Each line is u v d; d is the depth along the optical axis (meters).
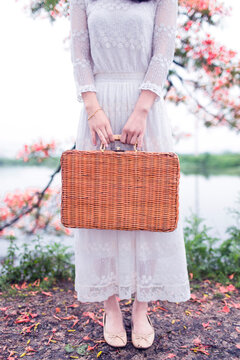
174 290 1.58
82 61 1.50
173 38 1.47
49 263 2.65
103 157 1.36
